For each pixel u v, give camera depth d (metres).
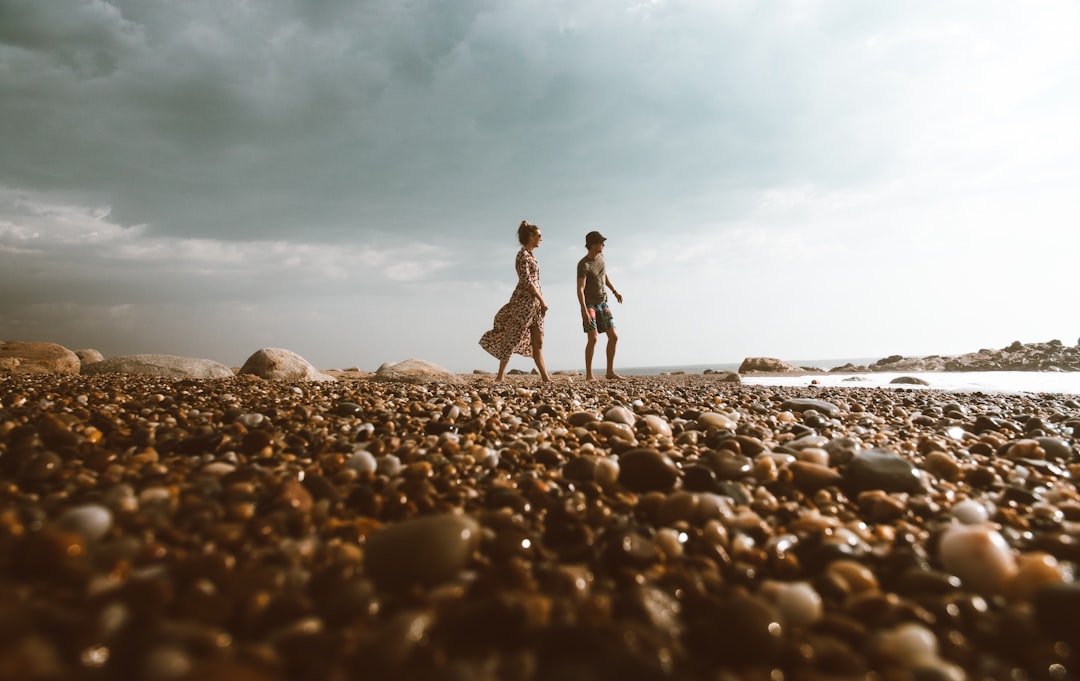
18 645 0.90
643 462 2.41
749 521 1.92
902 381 13.50
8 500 1.80
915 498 2.26
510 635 1.12
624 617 1.28
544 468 2.65
